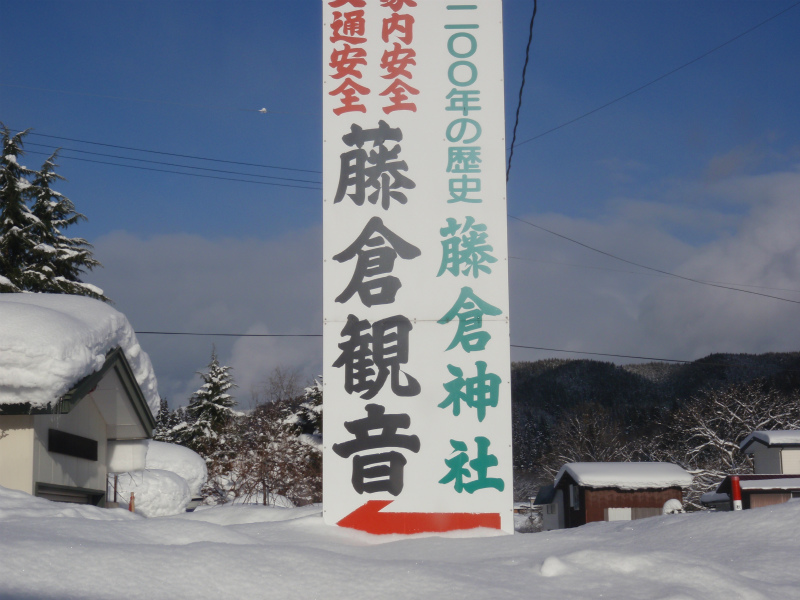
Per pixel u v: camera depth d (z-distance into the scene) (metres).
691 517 5.41
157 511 12.86
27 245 27.42
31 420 8.22
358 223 6.34
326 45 6.56
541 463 47.75
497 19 6.55
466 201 6.34
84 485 10.05
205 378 42.25
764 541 4.54
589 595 3.58
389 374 6.13
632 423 55.66
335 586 3.64
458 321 6.18
